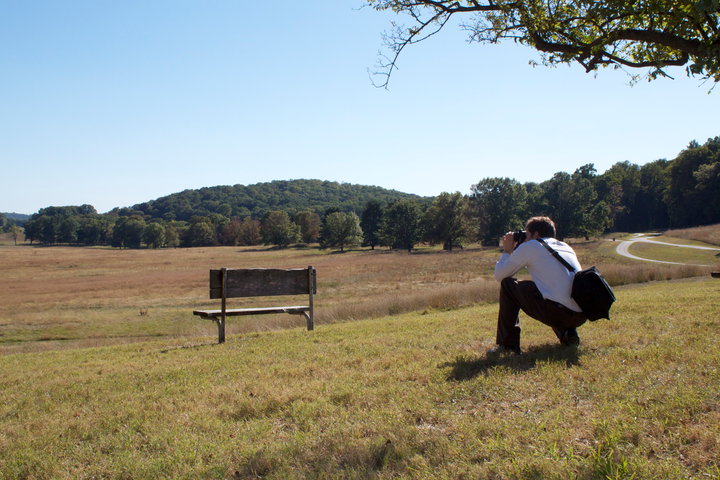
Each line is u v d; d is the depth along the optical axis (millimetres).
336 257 103125
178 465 3580
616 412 3754
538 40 6875
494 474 2998
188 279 61625
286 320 20406
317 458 3500
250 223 194625
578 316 5328
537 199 121062
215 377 6199
